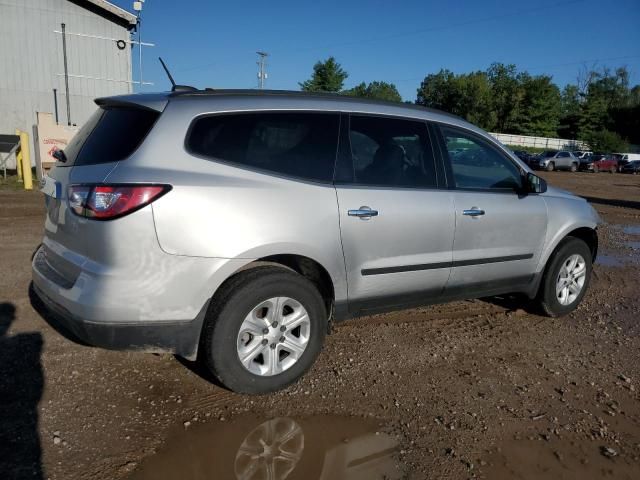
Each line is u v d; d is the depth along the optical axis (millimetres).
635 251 9117
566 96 85938
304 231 3402
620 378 3994
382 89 94688
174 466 2715
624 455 3039
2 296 4824
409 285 4059
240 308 3211
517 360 4203
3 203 10172
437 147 4266
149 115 3219
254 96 3527
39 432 2910
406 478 2730
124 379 3531
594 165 40531
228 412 3230
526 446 3070
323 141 3664
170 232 2992
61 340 4016
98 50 18281
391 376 3801
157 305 3016
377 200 3768
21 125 17625
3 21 16938
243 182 3246
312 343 3549
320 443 2984
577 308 5598
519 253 4734
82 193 3072
